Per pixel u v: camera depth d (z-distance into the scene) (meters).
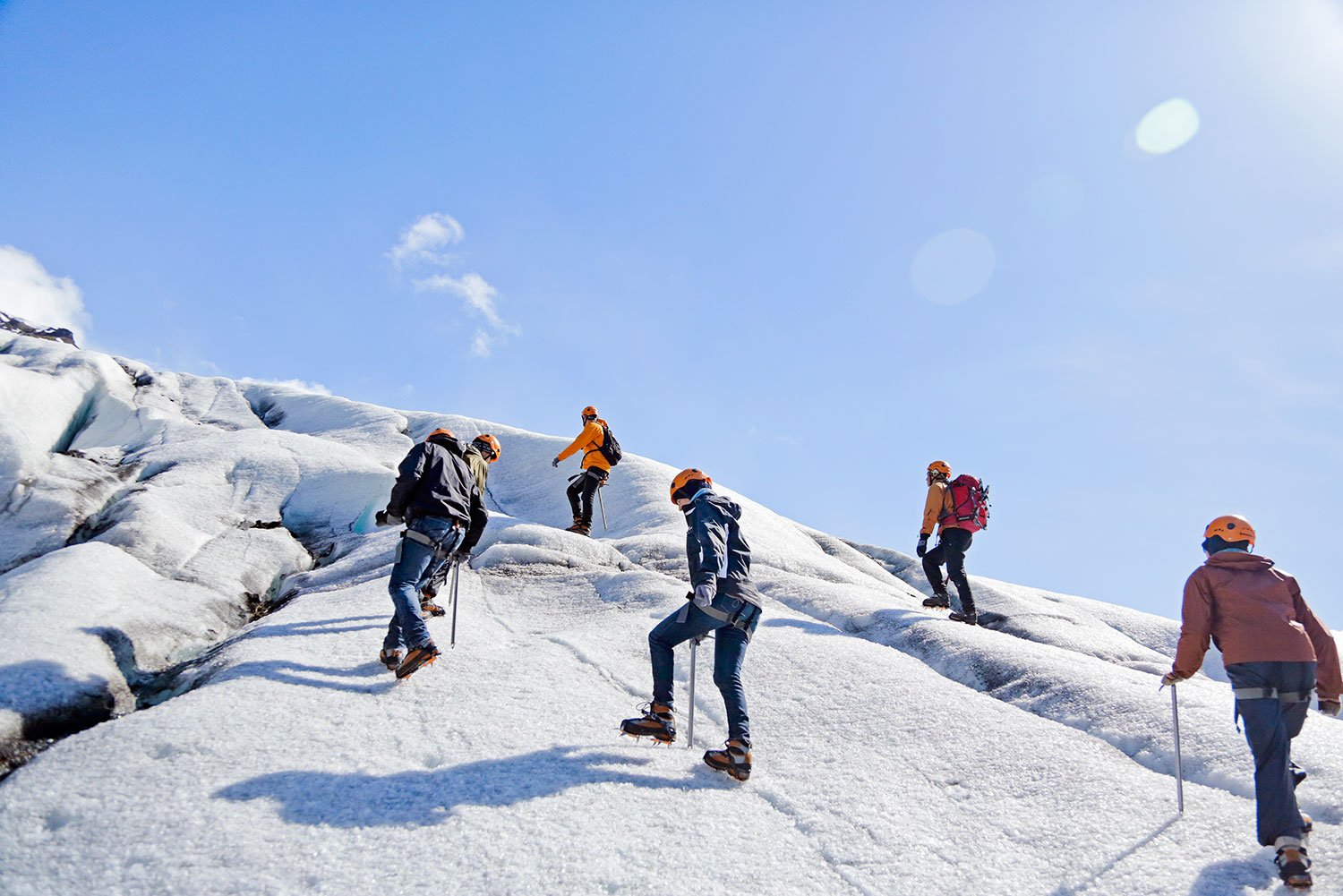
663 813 3.73
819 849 3.56
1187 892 3.18
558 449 16.14
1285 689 3.38
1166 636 10.41
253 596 8.53
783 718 5.11
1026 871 3.41
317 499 11.86
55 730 4.73
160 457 12.38
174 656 6.44
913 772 4.34
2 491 9.73
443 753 4.25
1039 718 5.06
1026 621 9.23
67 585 6.56
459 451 6.00
